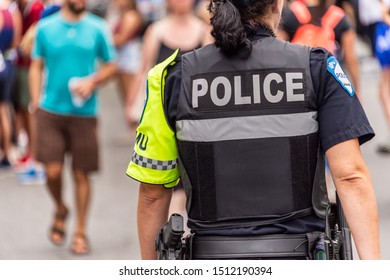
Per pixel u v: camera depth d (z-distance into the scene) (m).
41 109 14.12
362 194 5.79
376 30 20.02
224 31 5.88
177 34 13.52
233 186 5.87
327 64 5.89
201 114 5.91
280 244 5.81
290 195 5.84
